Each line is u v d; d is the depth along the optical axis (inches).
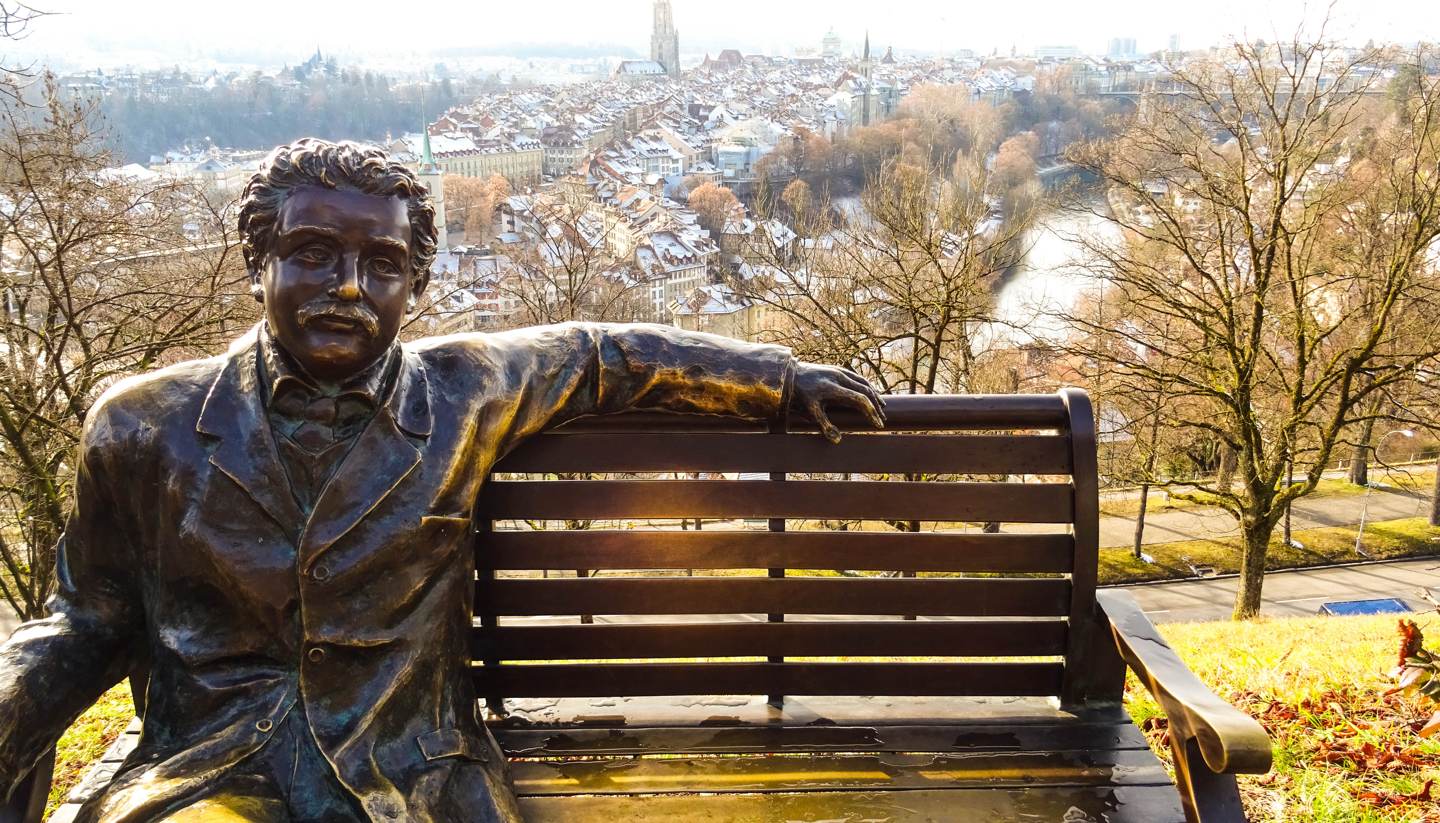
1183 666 75.9
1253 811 113.8
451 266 1595.7
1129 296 473.1
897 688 90.2
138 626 72.4
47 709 65.7
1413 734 135.0
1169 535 867.4
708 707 91.1
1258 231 462.0
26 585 445.1
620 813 75.9
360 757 65.9
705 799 77.7
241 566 65.8
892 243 522.9
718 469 86.2
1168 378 455.8
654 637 88.9
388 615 68.5
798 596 88.4
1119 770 81.7
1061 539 88.2
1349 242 480.1
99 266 399.5
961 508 87.3
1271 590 764.6
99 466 66.8
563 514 86.3
